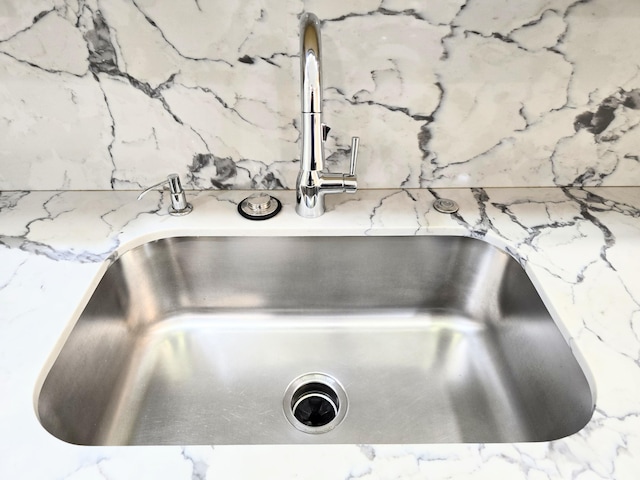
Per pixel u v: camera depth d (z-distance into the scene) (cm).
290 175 79
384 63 68
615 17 64
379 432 66
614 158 77
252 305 81
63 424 55
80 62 67
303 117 63
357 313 81
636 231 71
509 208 76
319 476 41
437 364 75
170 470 42
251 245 75
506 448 43
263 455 43
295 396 72
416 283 80
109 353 68
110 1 62
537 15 64
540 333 62
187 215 75
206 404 69
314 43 56
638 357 51
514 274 69
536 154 77
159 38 65
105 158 77
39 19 63
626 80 69
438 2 63
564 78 69
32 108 71
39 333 54
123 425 66
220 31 65
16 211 75
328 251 76
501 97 71
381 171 79
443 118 73
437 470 42
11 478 41
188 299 80
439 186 81
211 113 72
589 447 43
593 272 63
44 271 64
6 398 47
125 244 69
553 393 58
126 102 71
